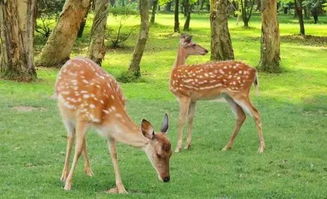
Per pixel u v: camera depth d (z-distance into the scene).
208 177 9.73
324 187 9.46
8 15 19.81
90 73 8.51
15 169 9.59
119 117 8.27
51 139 12.10
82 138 8.40
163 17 61.47
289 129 14.35
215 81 11.90
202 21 56.00
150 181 9.25
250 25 51.56
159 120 14.69
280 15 71.19
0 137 12.05
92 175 9.38
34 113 14.70
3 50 20.09
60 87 8.58
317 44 37.06
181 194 8.58
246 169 10.41
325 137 13.56
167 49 32.22
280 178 9.95
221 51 25.64
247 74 11.84
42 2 32.03
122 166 10.13
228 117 15.54
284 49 33.47
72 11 24.48
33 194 7.92
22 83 19.59
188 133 12.13
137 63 22.00
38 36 33.09
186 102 12.00
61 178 8.93
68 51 24.86
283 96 19.77
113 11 44.94
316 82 22.86
